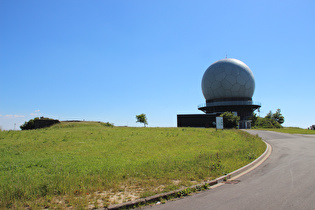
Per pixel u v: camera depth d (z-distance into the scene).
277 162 11.89
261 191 6.77
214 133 27.47
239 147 16.41
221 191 6.88
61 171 8.57
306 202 5.71
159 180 7.62
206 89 71.62
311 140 24.66
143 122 61.31
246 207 5.46
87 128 34.12
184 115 61.66
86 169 8.97
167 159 11.13
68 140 18.92
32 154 12.66
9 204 5.41
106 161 10.73
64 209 5.24
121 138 20.66
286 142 22.80
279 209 5.30
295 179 8.09
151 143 17.64
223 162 10.80
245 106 66.69
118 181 7.40
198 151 14.33
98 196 6.14
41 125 39.59
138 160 11.04
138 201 5.75
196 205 5.69
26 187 6.45
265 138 27.14
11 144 16.48
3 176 7.89
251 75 69.38
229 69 67.31
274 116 71.50
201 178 8.15
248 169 10.23
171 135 23.75
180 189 6.74
